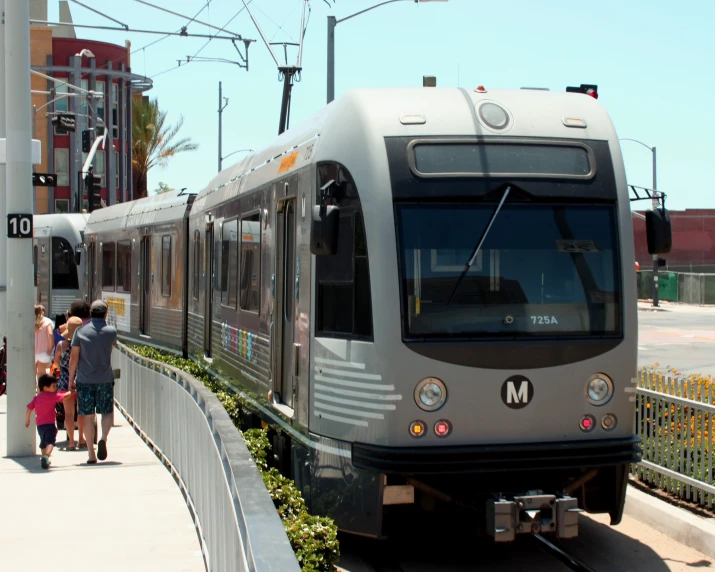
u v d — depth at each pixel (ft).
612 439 23.89
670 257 201.36
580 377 23.65
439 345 22.90
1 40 55.77
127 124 195.83
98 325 36.45
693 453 27.94
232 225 39.45
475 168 24.04
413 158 23.82
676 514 26.12
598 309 24.06
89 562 22.27
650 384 30.73
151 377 40.09
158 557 22.72
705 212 200.54
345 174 24.66
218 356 42.22
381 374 22.95
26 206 37.73
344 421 24.08
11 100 37.40
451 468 22.62
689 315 141.08
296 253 27.86
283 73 52.54
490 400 23.08
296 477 26.89
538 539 26.16
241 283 37.04
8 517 26.86
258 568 10.73
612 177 24.88
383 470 22.58
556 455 23.27
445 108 24.73
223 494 18.19
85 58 184.75
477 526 23.56
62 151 187.42
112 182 188.44
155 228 60.49
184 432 29.76
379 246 23.29
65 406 39.91
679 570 23.20
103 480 32.45
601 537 26.18
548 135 24.85
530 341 23.35
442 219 23.63
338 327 24.67
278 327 30.50
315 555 19.31
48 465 34.99
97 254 78.43
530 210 24.12
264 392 32.14
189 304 52.16
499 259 23.68
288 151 30.40
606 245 24.43
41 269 90.33
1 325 59.41
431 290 23.24
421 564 24.48
